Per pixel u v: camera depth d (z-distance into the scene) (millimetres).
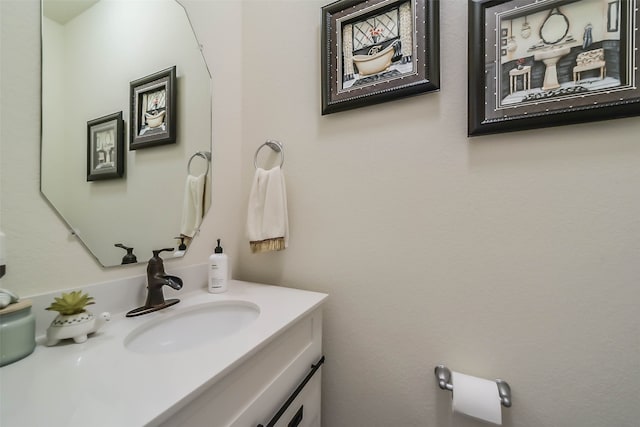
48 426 343
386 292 915
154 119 879
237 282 1126
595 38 649
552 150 707
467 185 800
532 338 734
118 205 777
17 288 581
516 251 748
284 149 1103
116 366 489
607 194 661
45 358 519
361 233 954
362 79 918
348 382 976
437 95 836
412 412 877
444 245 832
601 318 670
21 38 593
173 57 934
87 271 703
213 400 481
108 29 760
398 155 894
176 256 939
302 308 801
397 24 865
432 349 850
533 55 704
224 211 1139
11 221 576
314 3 1043
